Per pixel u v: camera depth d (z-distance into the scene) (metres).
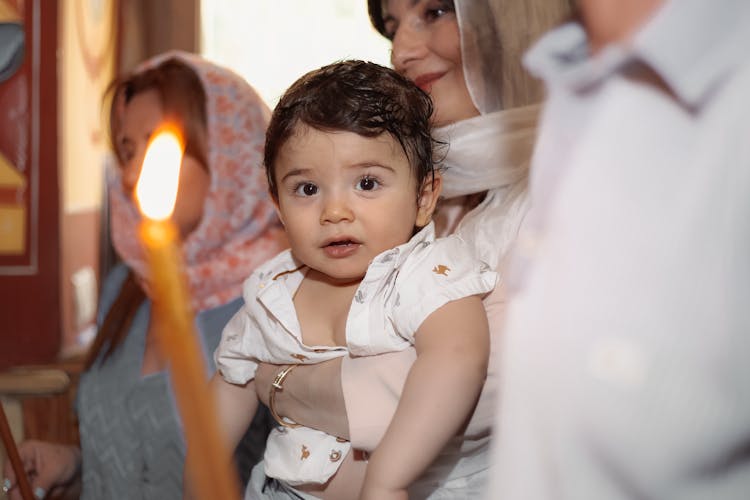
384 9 0.91
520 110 0.70
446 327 0.68
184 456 1.21
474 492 0.71
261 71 2.67
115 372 1.31
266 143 0.81
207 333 1.26
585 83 0.42
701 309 0.37
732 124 0.37
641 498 0.39
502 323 0.69
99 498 1.25
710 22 0.38
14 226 1.91
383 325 0.72
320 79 0.78
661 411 0.37
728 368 0.37
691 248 0.37
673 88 0.38
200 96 1.33
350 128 0.74
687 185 0.38
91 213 2.26
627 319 0.38
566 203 0.41
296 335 0.78
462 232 0.79
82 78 2.12
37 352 1.91
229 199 1.32
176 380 0.31
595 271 0.39
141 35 2.43
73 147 2.06
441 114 0.82
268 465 0.79
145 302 1.36
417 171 0.78
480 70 0.73
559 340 0.40
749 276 0.37
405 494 0.64
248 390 0.88
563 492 0.39
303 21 2.68
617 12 0.41
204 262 1.32
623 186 0.39
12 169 1.91
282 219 0.81
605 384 0.38
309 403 0.76
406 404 0.65
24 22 1.90
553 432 0.40
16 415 1.47
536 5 0.64
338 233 0.75
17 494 1.24
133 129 1.32
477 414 0.68
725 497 0.37
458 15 0.73
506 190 0.77
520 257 0.44
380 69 0.79
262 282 0.83
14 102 1.91
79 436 1.36
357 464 0.74
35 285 1.92
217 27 2.62
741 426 0.37
